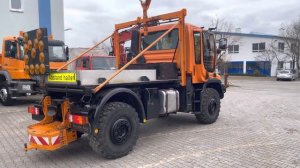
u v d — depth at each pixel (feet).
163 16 23.90
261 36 151.23
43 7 53.62
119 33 27.12
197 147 19.42
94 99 17.24
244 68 157.99
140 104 19.07
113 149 17.13
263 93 57.88
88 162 17.11
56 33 55.26
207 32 26.13
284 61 150.10
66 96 17.83
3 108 36.42
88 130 16.63
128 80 18.79
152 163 16.66
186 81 24.00
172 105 22.66
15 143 20.90
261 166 15.89
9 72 37.76
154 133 23.54
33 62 18.08
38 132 16.81
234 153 18.06
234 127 25.18
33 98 45.32
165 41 24.85
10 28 50.49
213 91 26.53
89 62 47.42
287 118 29.30
